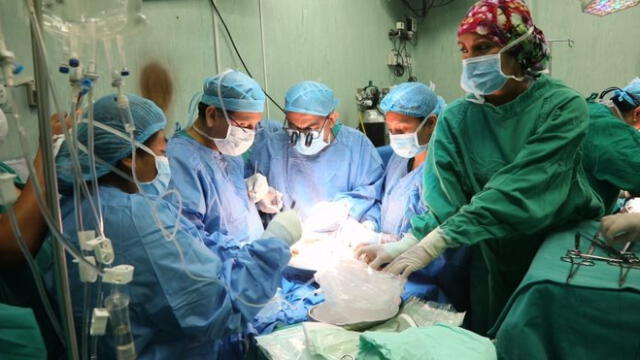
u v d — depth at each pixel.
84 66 0.71
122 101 0.79
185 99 2.40
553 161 1.26
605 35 3.42
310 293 1.49
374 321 1.24
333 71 3.32
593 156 1.54
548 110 1.33
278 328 1.31
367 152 2.11
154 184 1.18
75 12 0.68
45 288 1.02
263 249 1.22
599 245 1.15
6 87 0.69
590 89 3.52
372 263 1.46
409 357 0.91
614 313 0.88
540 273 0.98
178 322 1.06
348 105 3.49
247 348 1.33
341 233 1.83
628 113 1.91
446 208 1.48
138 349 1.07
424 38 4.18
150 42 2.22
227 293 1.13
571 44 3.55
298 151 2.02
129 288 1.03
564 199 1.28
